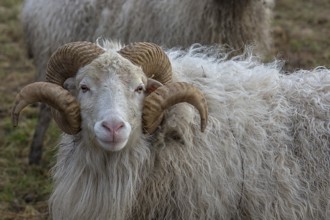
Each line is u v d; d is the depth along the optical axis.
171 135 4.84
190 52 5.61
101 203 4.75
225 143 4.91
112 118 4.28
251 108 5.09
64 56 4.66
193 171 4.81
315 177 5.02
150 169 4.81
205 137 4.87
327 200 5.00
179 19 7.41
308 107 5.21
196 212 4.84
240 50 7.55
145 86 4.62
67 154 4.96
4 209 7.35
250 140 4.96
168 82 4.81
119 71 4.47
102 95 4.41
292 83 5.36
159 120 4.69
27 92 4.59
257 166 4.93
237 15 7.41
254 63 5.63
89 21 8.10
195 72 5.14
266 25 7.98
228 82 5.18
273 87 5.27
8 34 13.54
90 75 4.48
